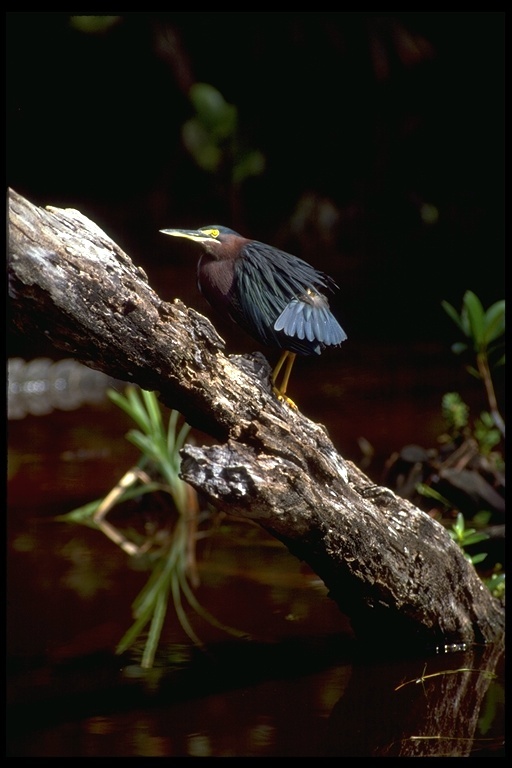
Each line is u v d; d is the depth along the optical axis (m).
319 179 29.66
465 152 30.28
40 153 29.44
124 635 7.09
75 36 27.41
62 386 17.80
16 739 5.32
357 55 29.03
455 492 10.34
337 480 6.17
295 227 28.73
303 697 5.98
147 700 5.91
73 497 10.91
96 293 5.41
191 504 10.70
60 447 13.07
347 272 25.86
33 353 19.92
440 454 11.37
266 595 8.04
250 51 28.53
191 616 7.53
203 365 5.78
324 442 6.28
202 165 27.55
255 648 6.84
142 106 28.72
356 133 29.81
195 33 28.09
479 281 24.47
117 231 28.92
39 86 28.55
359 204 29.66
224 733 5.39
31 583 8.37
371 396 15.49
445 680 6.26
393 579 6.48
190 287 23.09
